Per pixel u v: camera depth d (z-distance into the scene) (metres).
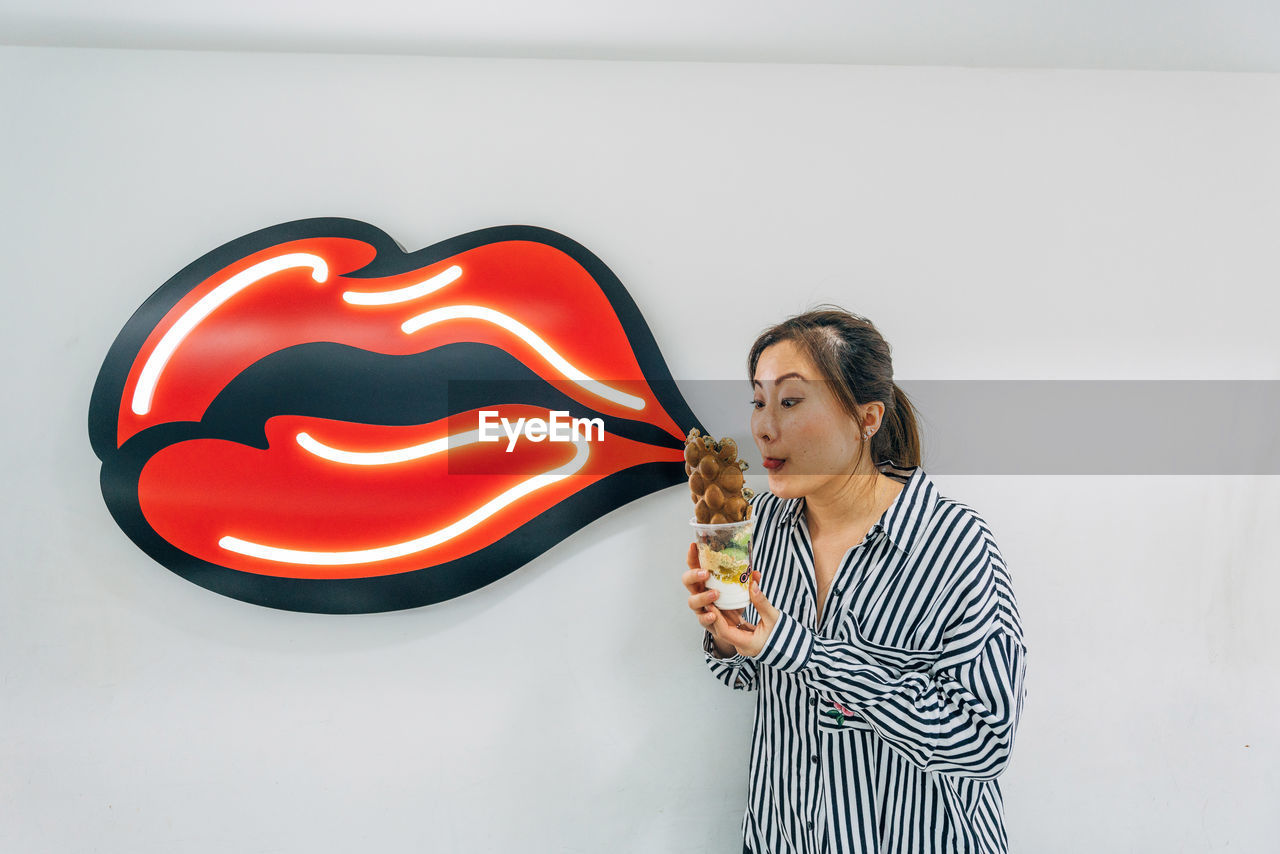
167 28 1.15
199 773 1.19
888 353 1.00
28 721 1.17
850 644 0.96
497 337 1.19
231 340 1.17
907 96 1.25
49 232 1.19
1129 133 1.25
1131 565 1.25
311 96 1.21
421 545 1.17
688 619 1.22
